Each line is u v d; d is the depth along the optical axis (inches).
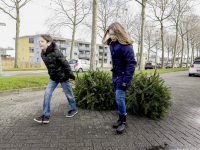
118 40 96.6
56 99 190.4
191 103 180.9
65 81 122.3
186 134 103.7
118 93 103.3
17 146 85.0
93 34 331.9
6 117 126.5
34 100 181.3
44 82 277.4
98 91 150.2
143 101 134.0
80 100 158.4
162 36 914.7
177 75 541.6
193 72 487.5
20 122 117.0
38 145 86.6
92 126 113.3
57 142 90.1
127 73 95.9
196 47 1608.0
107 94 146.7
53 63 108.6
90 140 93.4
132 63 95.7
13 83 250.8
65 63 111.1
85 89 153.8
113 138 96.5
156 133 104.2
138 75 149.1
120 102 104.3
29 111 141.8
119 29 95.9
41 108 150.9
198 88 277.6
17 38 828.0
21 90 227.6
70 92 127.6
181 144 91.0
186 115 140.6
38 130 104.5
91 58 336.8
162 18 876.6
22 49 2001.7
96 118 129.3
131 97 134.7
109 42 111.6
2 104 163.5
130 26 1155.3
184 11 872.9
